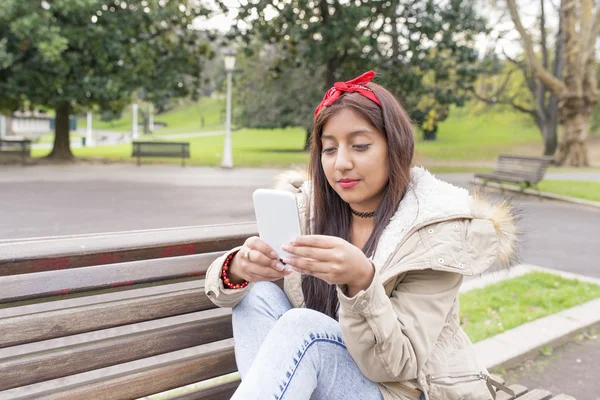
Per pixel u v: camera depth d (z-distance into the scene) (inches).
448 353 61.1
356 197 63.7
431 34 733.3
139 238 66.8
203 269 70.7
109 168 711.1
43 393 60.8
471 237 59.6
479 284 204.4
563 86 887.1
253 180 593.9
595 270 247.9
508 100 1197.1
